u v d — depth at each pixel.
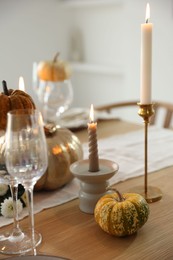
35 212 0.87
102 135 1.50
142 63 0.90
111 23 2.96
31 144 0.68
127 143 1.38
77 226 0.80
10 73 2.95
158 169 1.11
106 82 3.08
